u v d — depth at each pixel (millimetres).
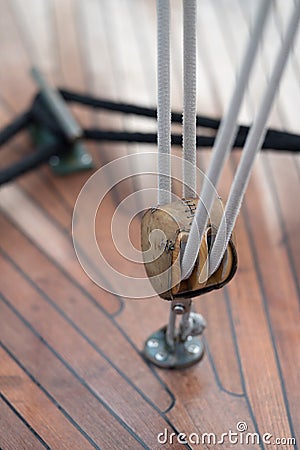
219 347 1140
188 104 938
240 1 1915
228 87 1628
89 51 1747
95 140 1394
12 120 1495
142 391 1094
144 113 1409
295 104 1573
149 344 1128
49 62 1709
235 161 1439
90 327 1170
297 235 1307
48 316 1185
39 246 1290
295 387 1094
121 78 1658
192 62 919
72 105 1564
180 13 1846
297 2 819
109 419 1064
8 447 1037
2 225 1329
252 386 1096
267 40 1746
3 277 1241
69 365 1124
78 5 1912
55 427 1057
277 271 1246
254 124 886
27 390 1096
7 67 1685
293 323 1173
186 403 1079
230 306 1192
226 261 978
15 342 1151
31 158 1361
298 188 1395
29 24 1840
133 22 1858
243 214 1343
